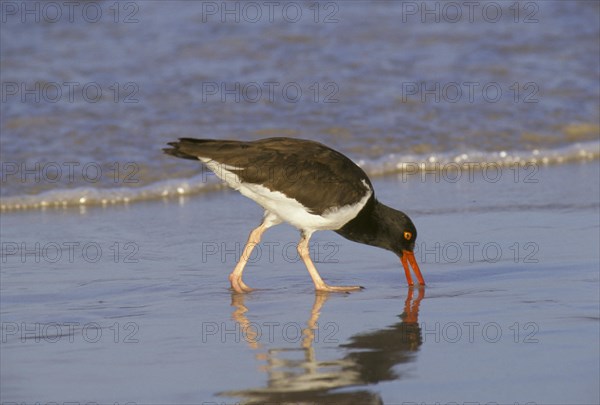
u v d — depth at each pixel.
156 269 12.86
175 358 9.62
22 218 15.26
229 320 10.86
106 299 11.64
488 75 20.89
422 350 9.77
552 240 13.58
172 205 15.98
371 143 18.12
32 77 20.38
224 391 8.77
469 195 16.00
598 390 8.66
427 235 13.95
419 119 19.05
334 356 9.62
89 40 22.38
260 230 12.46
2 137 17.80
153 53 21.70
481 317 10.77
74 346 9.98
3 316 10.95
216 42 22.17
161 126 18.39
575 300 11.28
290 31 22.72
